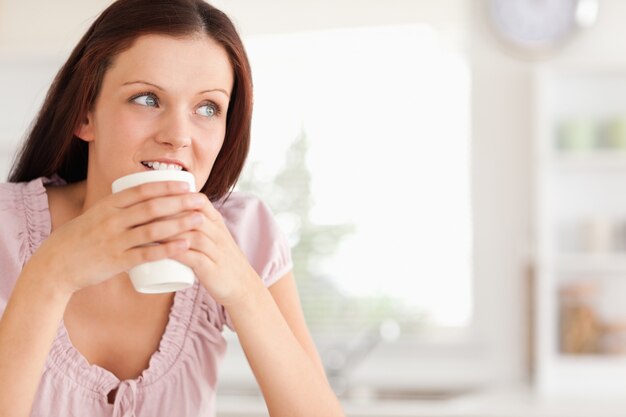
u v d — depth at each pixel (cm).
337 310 321
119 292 105
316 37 322
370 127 324
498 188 309
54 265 83
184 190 83
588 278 304
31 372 85
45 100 101
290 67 327
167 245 82
